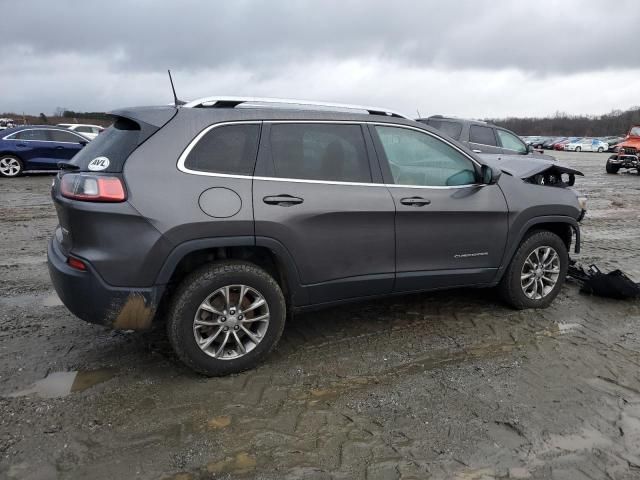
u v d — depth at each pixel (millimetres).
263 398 3064
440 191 3893
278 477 2396
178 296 3107
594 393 3195
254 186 3213
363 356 3641
